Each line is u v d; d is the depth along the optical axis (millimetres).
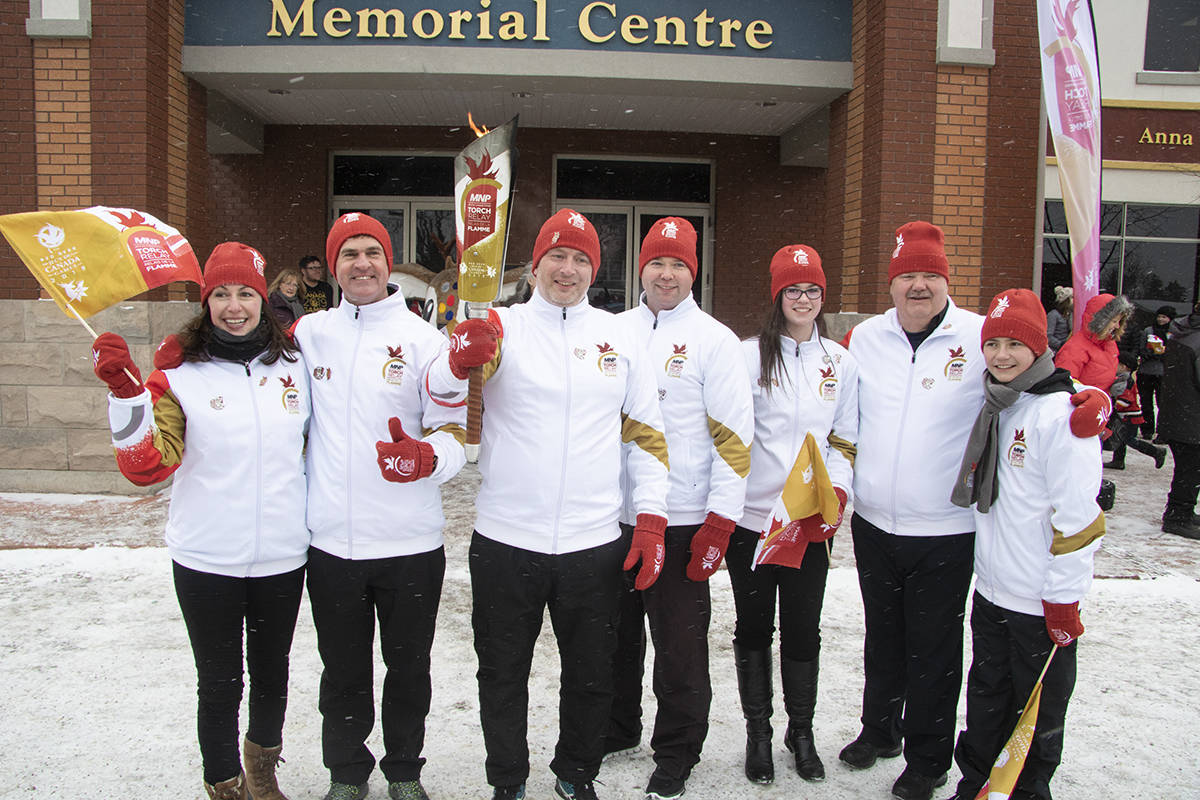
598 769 2617
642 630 2971
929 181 6812
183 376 2377
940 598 2711
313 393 2543
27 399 6520
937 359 2730
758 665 2883
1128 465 8820
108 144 6402
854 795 2758
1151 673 3723
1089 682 3627
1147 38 10594
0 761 2863
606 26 7027
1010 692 2580
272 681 2523
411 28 6930
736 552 2912
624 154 9500
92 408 6508
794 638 2855
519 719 2520
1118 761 2982
